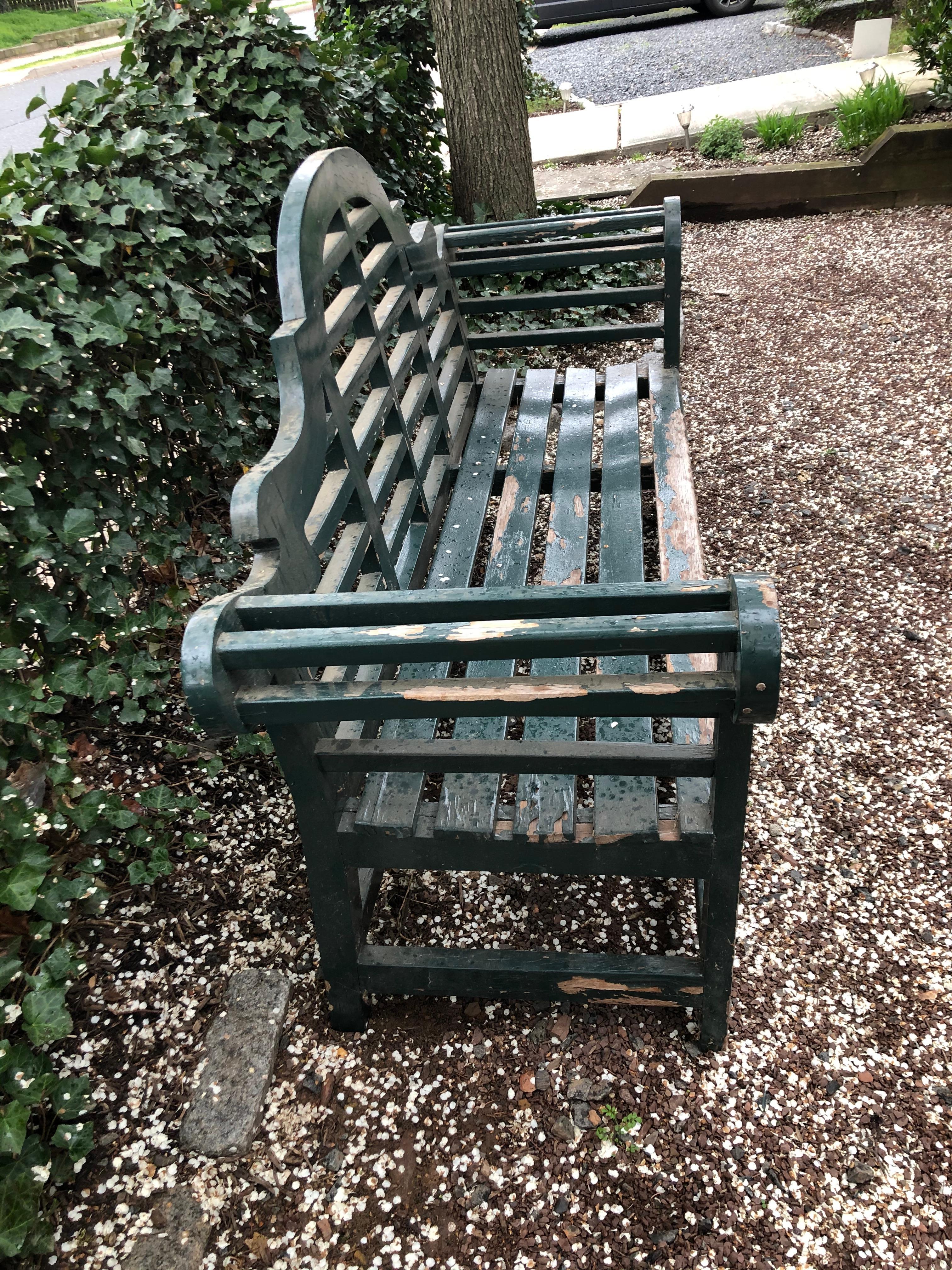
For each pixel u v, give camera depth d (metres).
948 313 4.43
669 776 1.44
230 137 2.71
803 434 3.70
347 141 3.72
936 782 2.22
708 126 6.84
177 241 2.33
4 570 1.87
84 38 19.62
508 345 3.07
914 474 3.37
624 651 1.07
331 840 1.48
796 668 2.60
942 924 1.91
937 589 2.82
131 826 1.98
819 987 1.81
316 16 5.56
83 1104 1.59
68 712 2.38
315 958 1.93
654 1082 1.67
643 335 2.94
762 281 5.04
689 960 1.60
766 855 2.08
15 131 10.35
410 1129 1.64
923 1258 1.42
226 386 2.57
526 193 4.64
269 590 1.31
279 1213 1.54
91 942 1.96
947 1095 1.62
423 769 1.38
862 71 7.59
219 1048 1.73
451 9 4.16
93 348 2.05
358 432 1.85
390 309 2.10
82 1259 1.48
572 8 11.51
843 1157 1.55
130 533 2.17
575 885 2.04
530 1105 1.65
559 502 2.40
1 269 1.81
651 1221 1.49
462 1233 1.50
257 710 1.19
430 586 2.14
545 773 1.36
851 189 5.61
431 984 1.67
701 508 3.32
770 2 12.52
